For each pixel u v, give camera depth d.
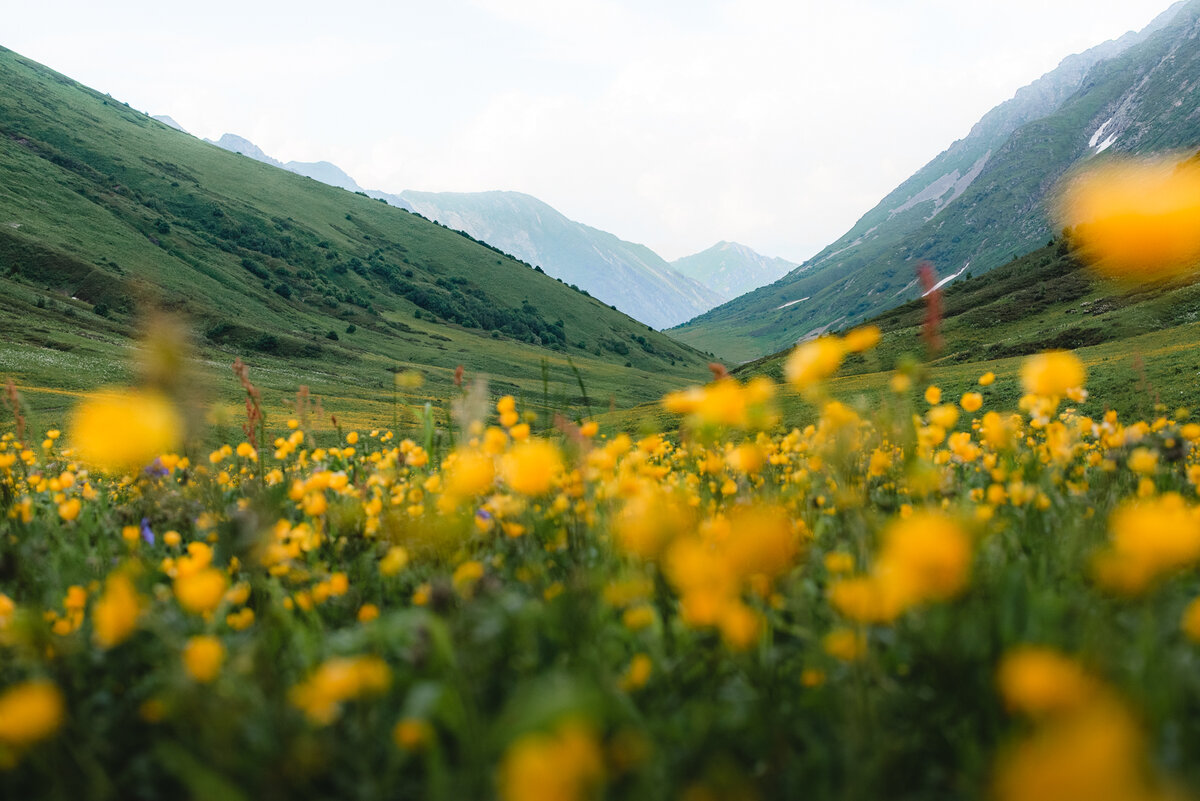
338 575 2.27
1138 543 1.47
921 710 1.49
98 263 130.50
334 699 1.39
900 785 1.35
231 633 2.04
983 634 1.58
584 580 2.01
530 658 1.69
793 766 1.38
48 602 2.38
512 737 1.15
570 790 0.93
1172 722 1.23
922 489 2.52
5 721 1.37
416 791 1.40
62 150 188.50
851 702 1.39
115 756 1.60
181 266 148.25
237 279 157.25
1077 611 1.70
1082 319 78.56
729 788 1.27
